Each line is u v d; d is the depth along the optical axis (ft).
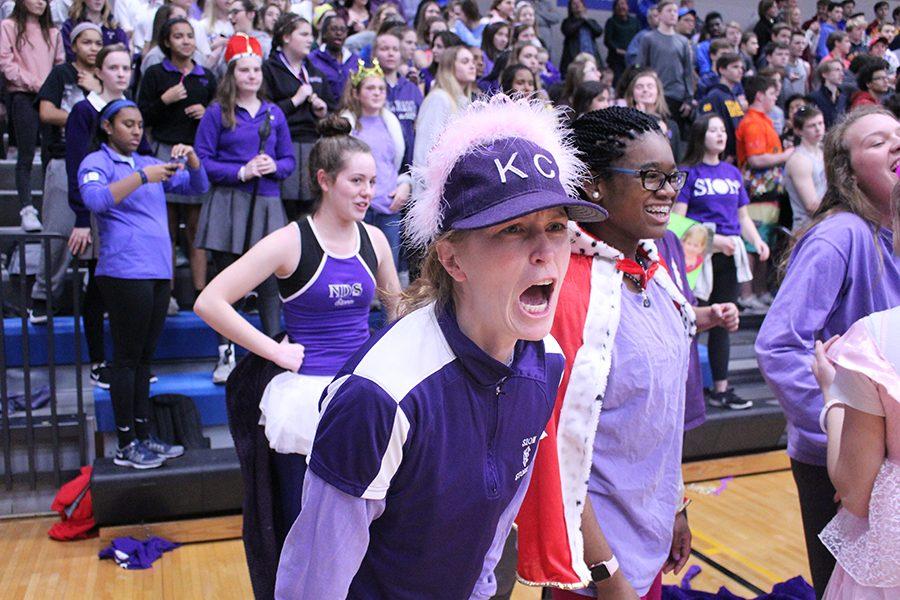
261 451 8.13
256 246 8.34
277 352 8.17
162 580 10.87
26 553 11.58
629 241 5.75
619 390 5.44
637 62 24.59
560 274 3.84
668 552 5.95
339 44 17.99
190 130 15.81
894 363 4.87
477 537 4.16
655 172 5.47
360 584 4.19
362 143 8.53
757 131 19.29
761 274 20.03
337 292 8.51
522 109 3.96
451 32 20.11
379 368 3.81
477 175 3.75
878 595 5.27
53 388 12.84
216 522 12.10
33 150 17.72
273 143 14.67
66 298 15.80
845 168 6.89
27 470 13.21
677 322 5.88
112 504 11.73
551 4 33.91
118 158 12.06
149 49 17.44
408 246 4.27
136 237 11.79
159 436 13.17
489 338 3.95
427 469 3.88
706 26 30.04
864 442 5.00
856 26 31.81
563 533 5.08
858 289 6.76
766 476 15.05
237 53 14.12
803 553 11.84
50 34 17.81
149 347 12.32
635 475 5.62
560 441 5.24
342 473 3.79
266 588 7.93
